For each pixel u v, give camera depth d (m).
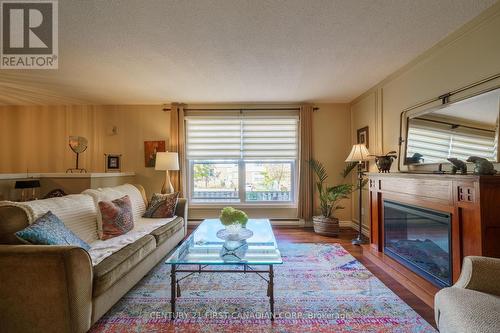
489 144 1.76
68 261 1.35
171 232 2.83
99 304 1.56
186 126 4.37
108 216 2.36
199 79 3.16
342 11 1.80
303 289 2.09
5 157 4.36
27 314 1.36
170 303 1.88
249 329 1.59
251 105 4.34
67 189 3.17
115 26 1.97
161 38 2.16
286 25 1.97
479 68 1.86
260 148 4.36
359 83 3.37
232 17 1.87
